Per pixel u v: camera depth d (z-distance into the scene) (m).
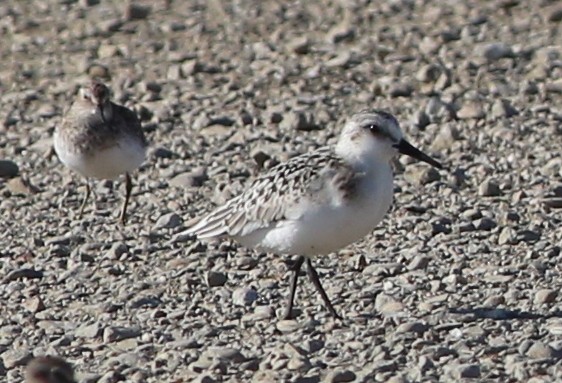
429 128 20.45
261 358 12.43
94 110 17.06
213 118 21.12
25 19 27.83
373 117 12.94
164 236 16.39
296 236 12.96
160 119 21.39
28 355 12.77
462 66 23.50
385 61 24.12
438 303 13.68
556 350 12.11
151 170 19.12
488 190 17.44
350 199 12.75
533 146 19.34
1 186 18.70
